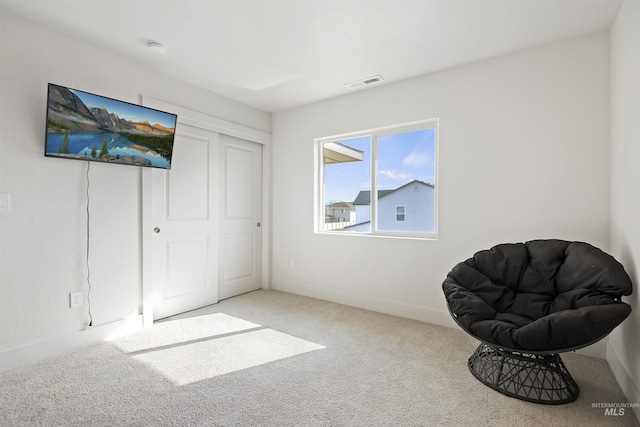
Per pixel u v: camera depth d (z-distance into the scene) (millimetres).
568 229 2326
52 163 2197
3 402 1663
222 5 1932
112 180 2518
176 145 3023
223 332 2646
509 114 2535
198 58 2604
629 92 1788
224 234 3596
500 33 2236
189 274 3174
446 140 2816
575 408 1635
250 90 3281
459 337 2555
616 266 1711
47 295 2184
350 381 1902
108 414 1582
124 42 2361
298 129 3826
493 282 2215
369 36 2281
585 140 2264
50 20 2078
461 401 1701
